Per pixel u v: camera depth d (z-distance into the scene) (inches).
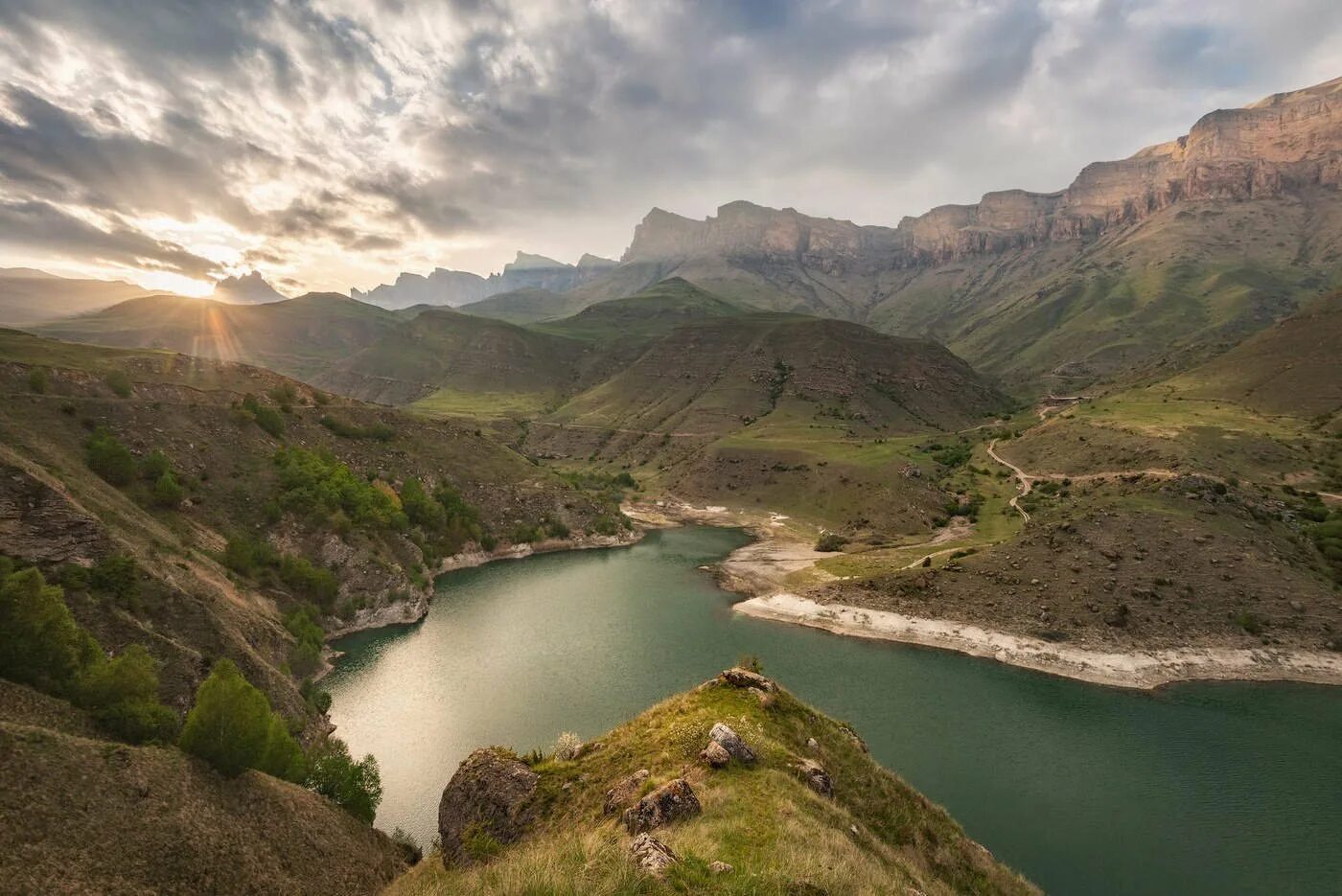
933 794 2198.6
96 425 3767.2
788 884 686.5
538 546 5807.1
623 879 626.8
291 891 1441.9
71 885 1147.3
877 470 6914.4
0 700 1577.3
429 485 5723.4
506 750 1438.2
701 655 3435.0
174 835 1364.4
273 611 3297.2
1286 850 1939.0
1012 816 2090.3
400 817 2074.3
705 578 4987.7
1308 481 4461.1
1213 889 1776.6
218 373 5492.1
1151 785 2265.0
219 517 3828.7
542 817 1160.2
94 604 2249.0
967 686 3029.0
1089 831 2017.7
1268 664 3105.3
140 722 1739.7
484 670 3228.3
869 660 3339.1
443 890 702.5
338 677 3132.4
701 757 1146.0
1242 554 3595.0
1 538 2219.5
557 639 3666.3
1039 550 3966.5
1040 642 3346.5
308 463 4589.1
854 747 1499.8
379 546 4323.3
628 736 1370.6
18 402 3528.5
